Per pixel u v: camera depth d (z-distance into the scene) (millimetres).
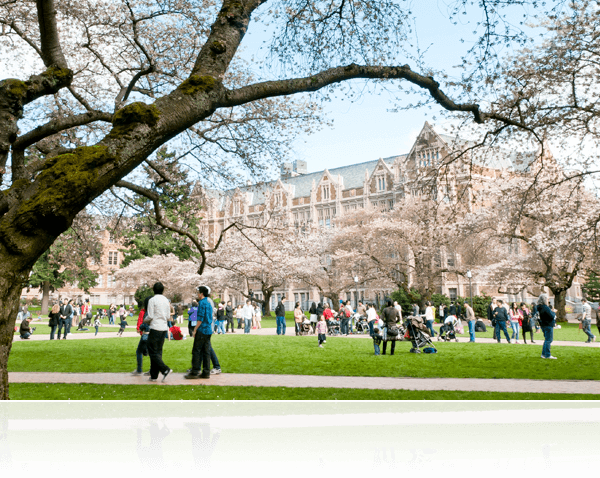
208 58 6332
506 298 64688
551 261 39406
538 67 13312
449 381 9844
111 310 45938
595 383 9398
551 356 13922
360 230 52125
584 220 27328
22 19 13695
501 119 9961
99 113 8656
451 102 8977
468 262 49094
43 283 61438
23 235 5047
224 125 14445
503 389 8578
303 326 28391
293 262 50844
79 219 17625
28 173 7383
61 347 18391
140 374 10914
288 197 95125
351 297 76188
